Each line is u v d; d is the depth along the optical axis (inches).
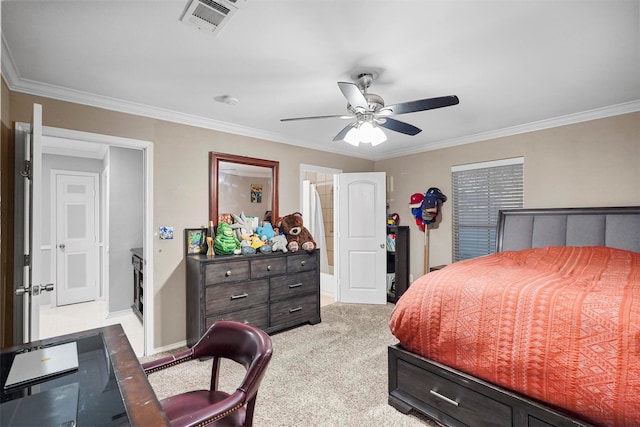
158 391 90.2
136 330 140.6
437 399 72.9
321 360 108.0
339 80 92.7
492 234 151.6
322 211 226.7
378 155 199.6
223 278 115.7
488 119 130.3
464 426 67.8
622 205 114.6
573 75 89.9
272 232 143.4
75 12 61.3
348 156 192.9
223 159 134.4
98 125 105.0
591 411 51.4
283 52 77.3
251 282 123.0
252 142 146.6
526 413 58.7
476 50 76.4
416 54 78.3
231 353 56.3
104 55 78.1
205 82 94.1
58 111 97.6
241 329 56.5
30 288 65.4
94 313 166.2
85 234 190.4
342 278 184.1
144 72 87.5
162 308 118.5
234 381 95.9
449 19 64.4
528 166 138.7
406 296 81.7
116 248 164.7
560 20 64.6
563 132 128.9
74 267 186.4
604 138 118.6
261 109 117.6
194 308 116.0
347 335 130.6
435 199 166.7
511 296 64.9
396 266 179.2
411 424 74.7
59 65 82.8
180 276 122.9
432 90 100.3
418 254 181.9
